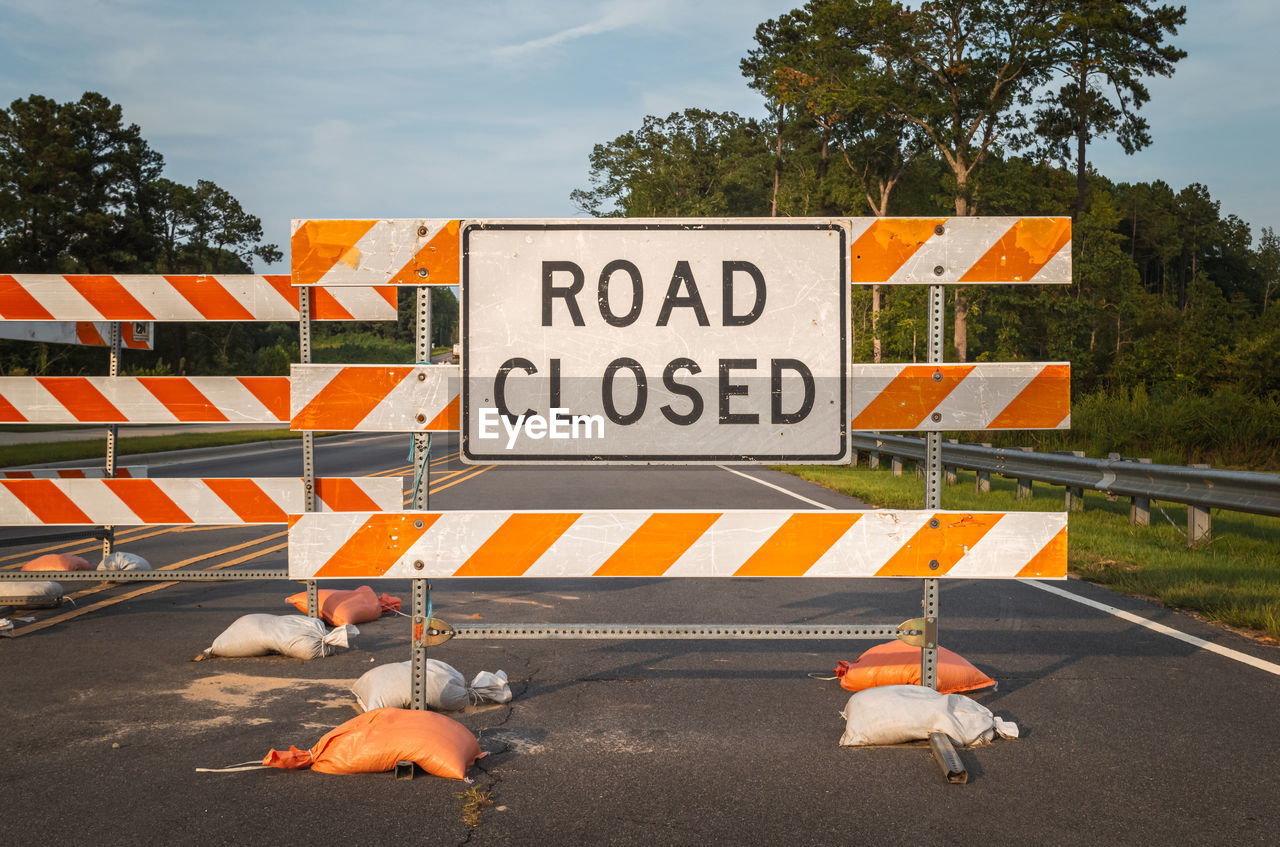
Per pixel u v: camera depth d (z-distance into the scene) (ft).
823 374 14.06
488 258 13.97
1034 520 14.21
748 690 16.38
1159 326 286.25
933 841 10.44
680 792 11.86
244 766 12.82
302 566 13.88
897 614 22.39
